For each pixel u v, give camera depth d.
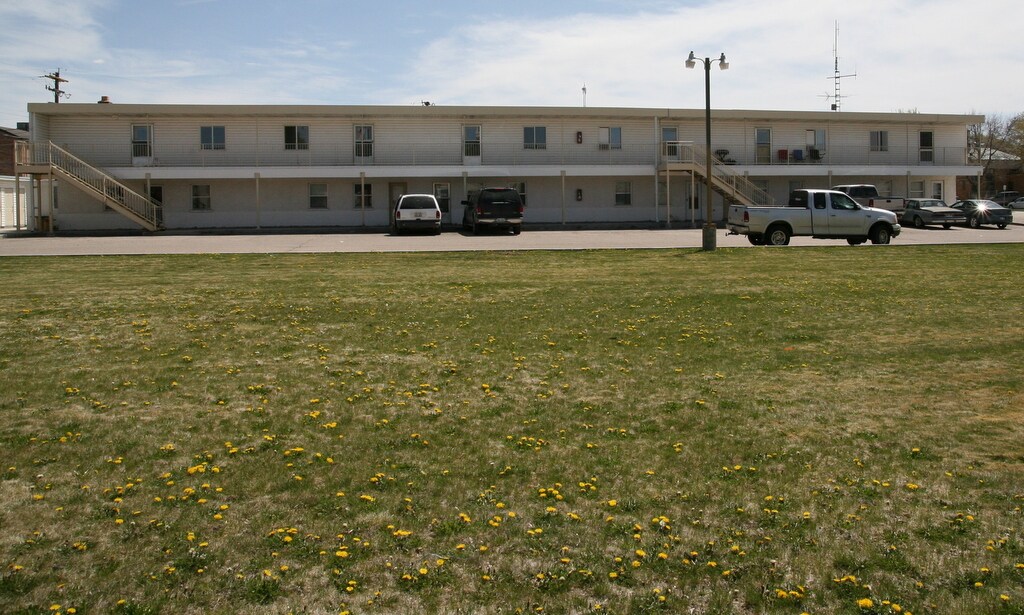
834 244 28.55
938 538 5.41
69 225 41.56
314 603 4.65
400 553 5.22
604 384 9.23
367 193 44.34
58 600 4.65
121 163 41.97
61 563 5.07
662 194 47.19
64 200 41.47
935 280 18.00
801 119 47.44
